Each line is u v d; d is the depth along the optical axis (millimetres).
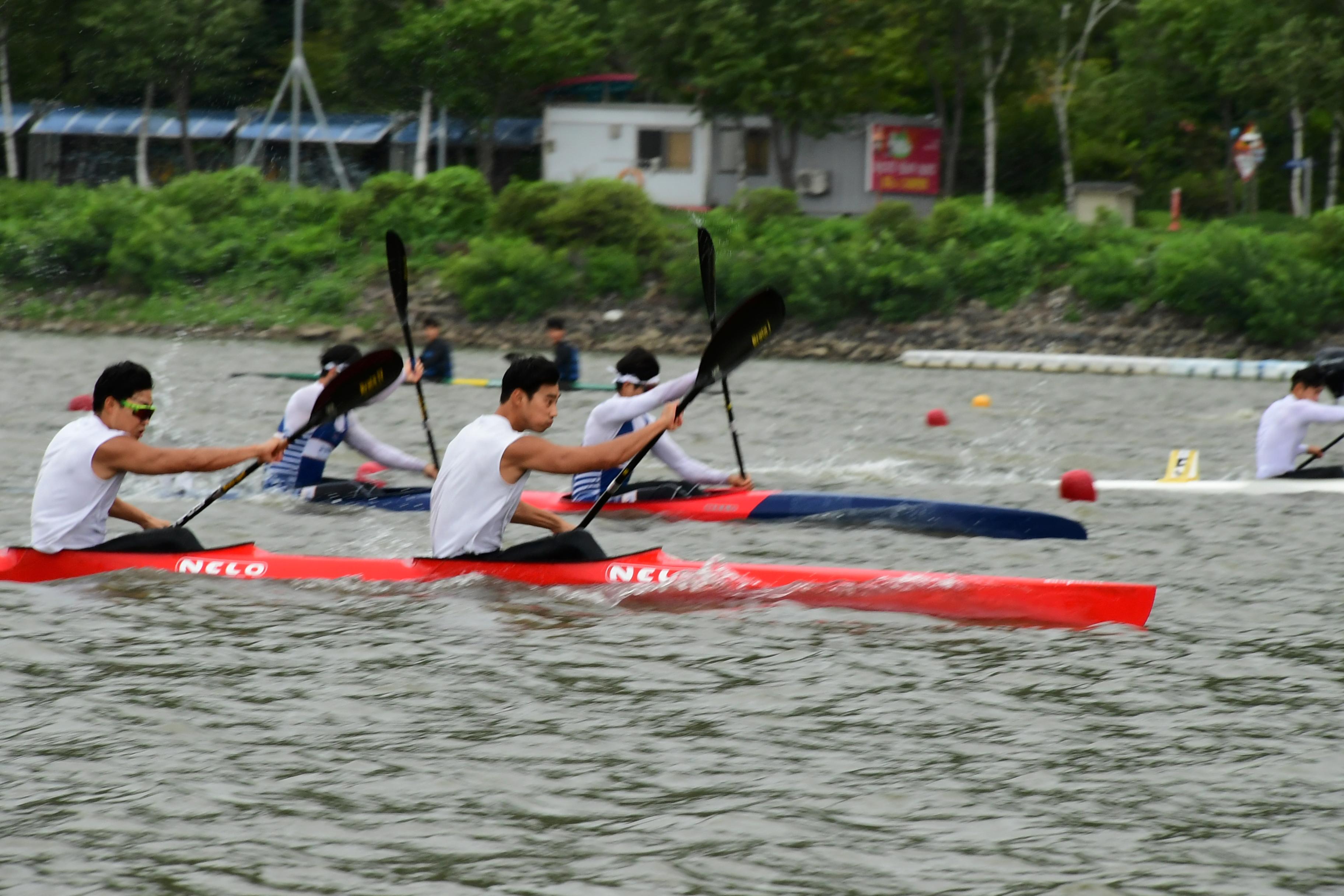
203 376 98750
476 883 14609
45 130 189750
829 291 149125
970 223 156375
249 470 28672
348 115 192125
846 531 37688
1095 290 145750
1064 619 26094
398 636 23891
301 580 27391
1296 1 159000
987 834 16047
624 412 39812
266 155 195000
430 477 40188
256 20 191875
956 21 170625
